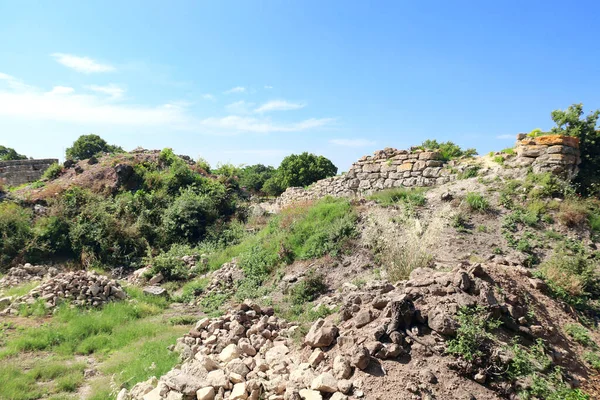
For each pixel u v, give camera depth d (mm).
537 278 6207
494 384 3781
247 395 4023
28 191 18641
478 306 4512
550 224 8758
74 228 14703
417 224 8430
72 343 7215
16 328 7875
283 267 10117
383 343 4172
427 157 13086
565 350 4660
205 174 23094
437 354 4047
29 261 13555
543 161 10117
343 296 7180
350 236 9906
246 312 6250
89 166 21547
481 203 9578
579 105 11078
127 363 6086
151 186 19109
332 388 3713
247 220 17641
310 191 17969
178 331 7746
